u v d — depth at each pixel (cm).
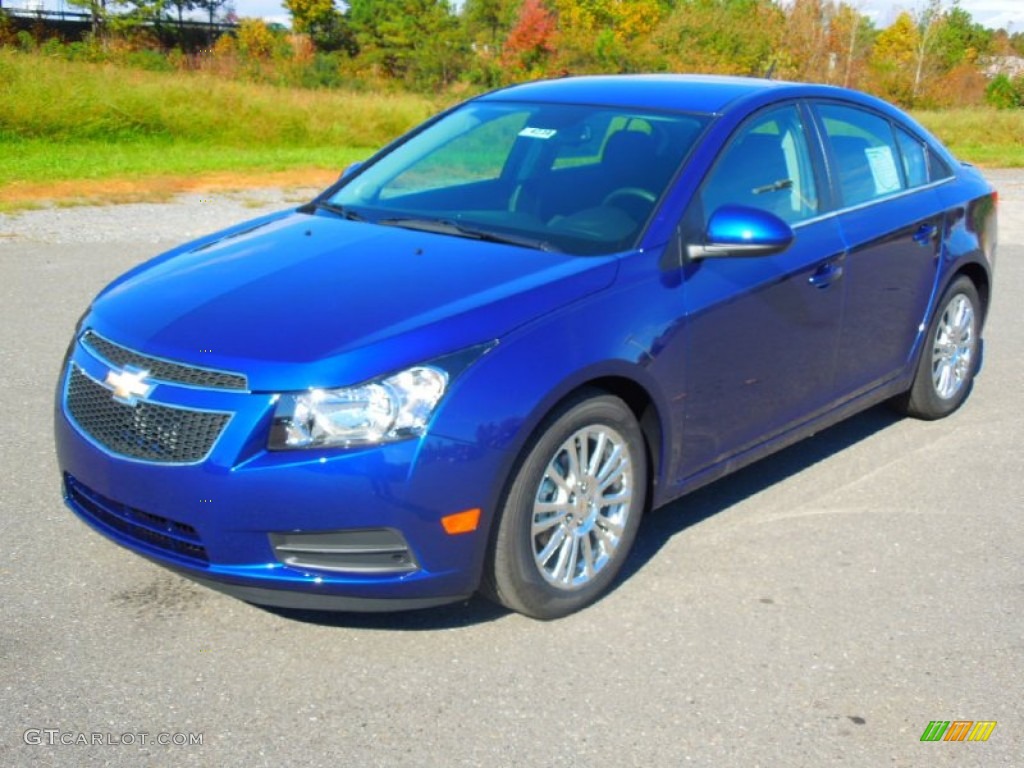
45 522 439
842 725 327
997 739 323
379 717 323
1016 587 416
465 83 4128
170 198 1330
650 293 391
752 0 4212
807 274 455
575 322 365
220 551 334
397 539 335
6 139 1791
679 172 427
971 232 579
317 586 335
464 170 478
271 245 425
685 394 406
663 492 415
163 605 381
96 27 6056
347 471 324
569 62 4075
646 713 329
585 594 385
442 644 363
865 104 534
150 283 401
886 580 418
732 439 440
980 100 4259
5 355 653
